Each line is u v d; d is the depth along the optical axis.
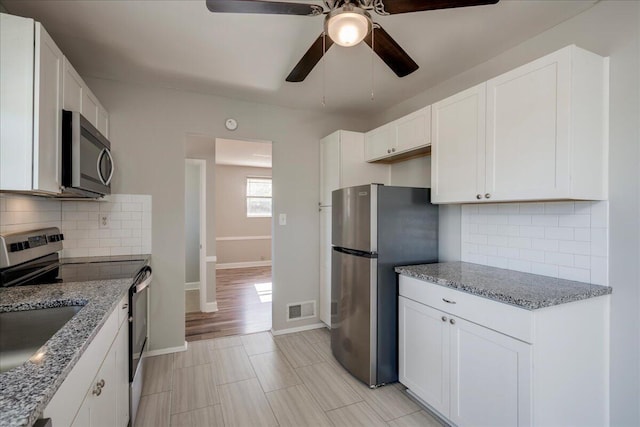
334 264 2.66
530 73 1.64
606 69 1.61
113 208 2.59
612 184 1.59
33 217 1.97
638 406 1.49
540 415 1.38
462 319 1.69
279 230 3.24
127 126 2.64
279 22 1.81
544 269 1.88
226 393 2.15
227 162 6.83
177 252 2.79
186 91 2.83
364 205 2.27
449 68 2.40
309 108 3.30
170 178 2.77
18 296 1.33
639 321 1.49
